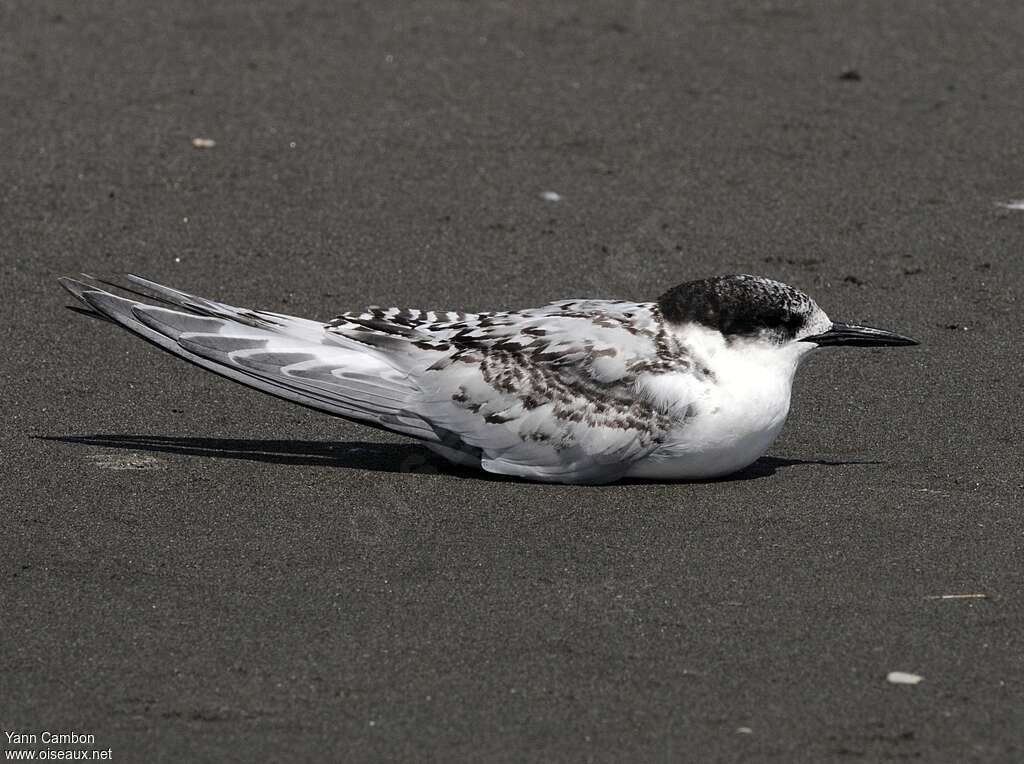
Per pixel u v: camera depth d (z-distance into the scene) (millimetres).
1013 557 10203
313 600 9703
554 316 11641
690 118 20500
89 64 22328
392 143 19594
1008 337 14492
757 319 11203
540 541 10539
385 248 16641
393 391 11578
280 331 11828
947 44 23594
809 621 9398
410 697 8617
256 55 22891
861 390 13383
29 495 11242
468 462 11711
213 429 12609
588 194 18109
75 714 8492
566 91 21484
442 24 24531
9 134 19609
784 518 10875
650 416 11180
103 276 15789
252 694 8656
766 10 25359
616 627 9336
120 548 10438
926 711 8414
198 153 19188
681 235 17016
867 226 17234
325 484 11547
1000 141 19719
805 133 19984
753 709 8461
